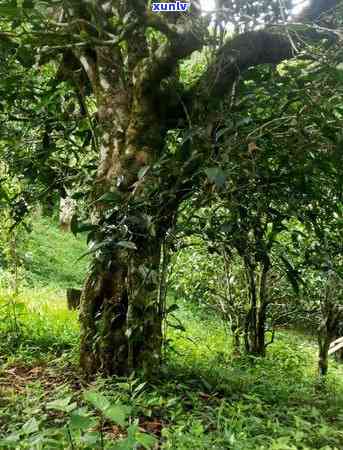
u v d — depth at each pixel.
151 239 4.05
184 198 4.02
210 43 4.01
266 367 6.05
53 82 4.86
